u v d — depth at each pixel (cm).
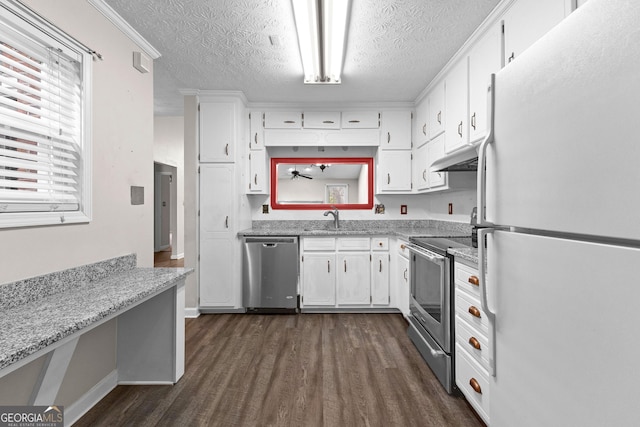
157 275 188
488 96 103
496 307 100
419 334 242
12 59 138
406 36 222
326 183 402
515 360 90
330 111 366
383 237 345
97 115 180
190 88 324
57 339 100
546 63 75
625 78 55
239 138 340
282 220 402
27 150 143
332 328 298
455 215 331
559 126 71
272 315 339
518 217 87
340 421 167
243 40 228
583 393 65
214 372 217
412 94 338
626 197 55
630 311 55
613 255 58
